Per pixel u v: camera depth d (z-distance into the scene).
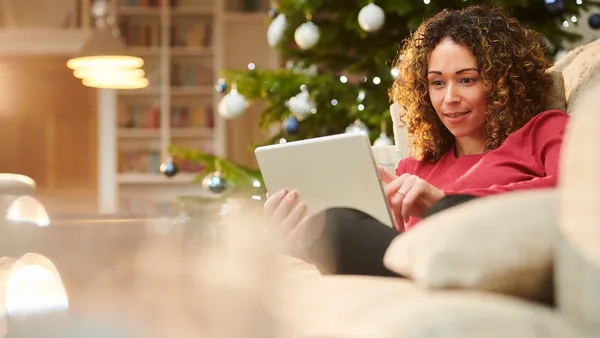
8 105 10.76
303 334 0.94
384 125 4.12
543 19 4.09
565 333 0.78
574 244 0.84
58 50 8.71
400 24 4.23
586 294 0.82
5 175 2.92
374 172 1.73
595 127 0.85
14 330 1.03
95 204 9.34
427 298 0.85
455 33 2.13
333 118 4.46
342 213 1.55
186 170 8.66
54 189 10.89
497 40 2.11
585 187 0.84
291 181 1.83
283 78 4.55
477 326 0.78
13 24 8.71
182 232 2.02
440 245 0.92
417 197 1.81
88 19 8.68
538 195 0.98
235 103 4.46
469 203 1.05
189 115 8.73
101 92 8.64
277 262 1.17
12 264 1.62
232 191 4.53
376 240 1.48
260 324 0.97
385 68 4.20
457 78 2.12
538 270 0.92
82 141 10.94
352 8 4.27
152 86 8.70
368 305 0.89
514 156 2.05
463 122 2.13
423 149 2.29
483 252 0.91
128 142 8.80
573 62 2.32
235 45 8.73
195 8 8.65
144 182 8.70
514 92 2.12
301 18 4.41
